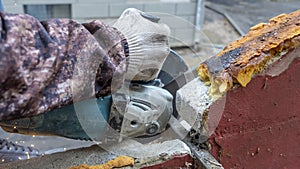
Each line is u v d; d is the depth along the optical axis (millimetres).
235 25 4047
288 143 953
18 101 533
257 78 822
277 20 934
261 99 851
